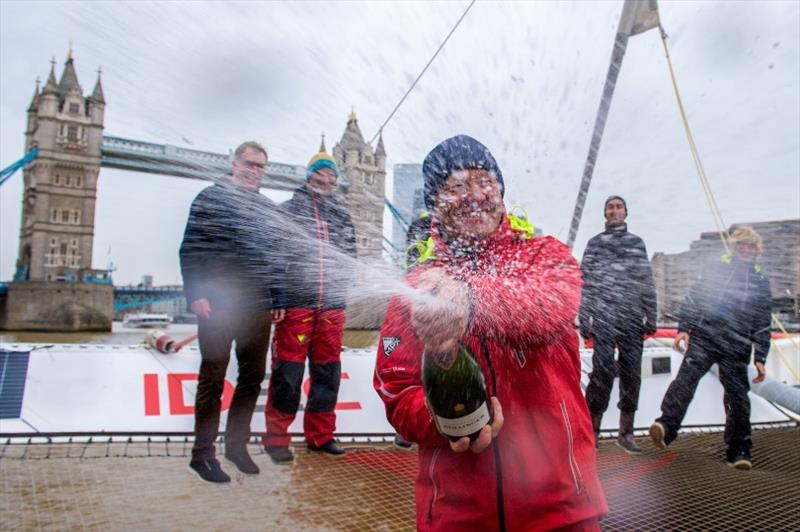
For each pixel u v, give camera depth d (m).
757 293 3.56
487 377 1.19
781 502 2.82
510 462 1.17
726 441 3.60
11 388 3.53
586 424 1.24
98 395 3.63
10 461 2.94
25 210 65.31
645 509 2.71
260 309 3.01
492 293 1.15
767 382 4.86
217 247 2.87
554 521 1.14
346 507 2.53
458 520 1.18
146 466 2.97
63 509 2.37
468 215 1.21
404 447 3.62
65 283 51.00
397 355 1.24
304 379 4.20
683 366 3.77
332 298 3.21
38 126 60.44
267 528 2.26
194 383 3.91
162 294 55.28
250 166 2.69
